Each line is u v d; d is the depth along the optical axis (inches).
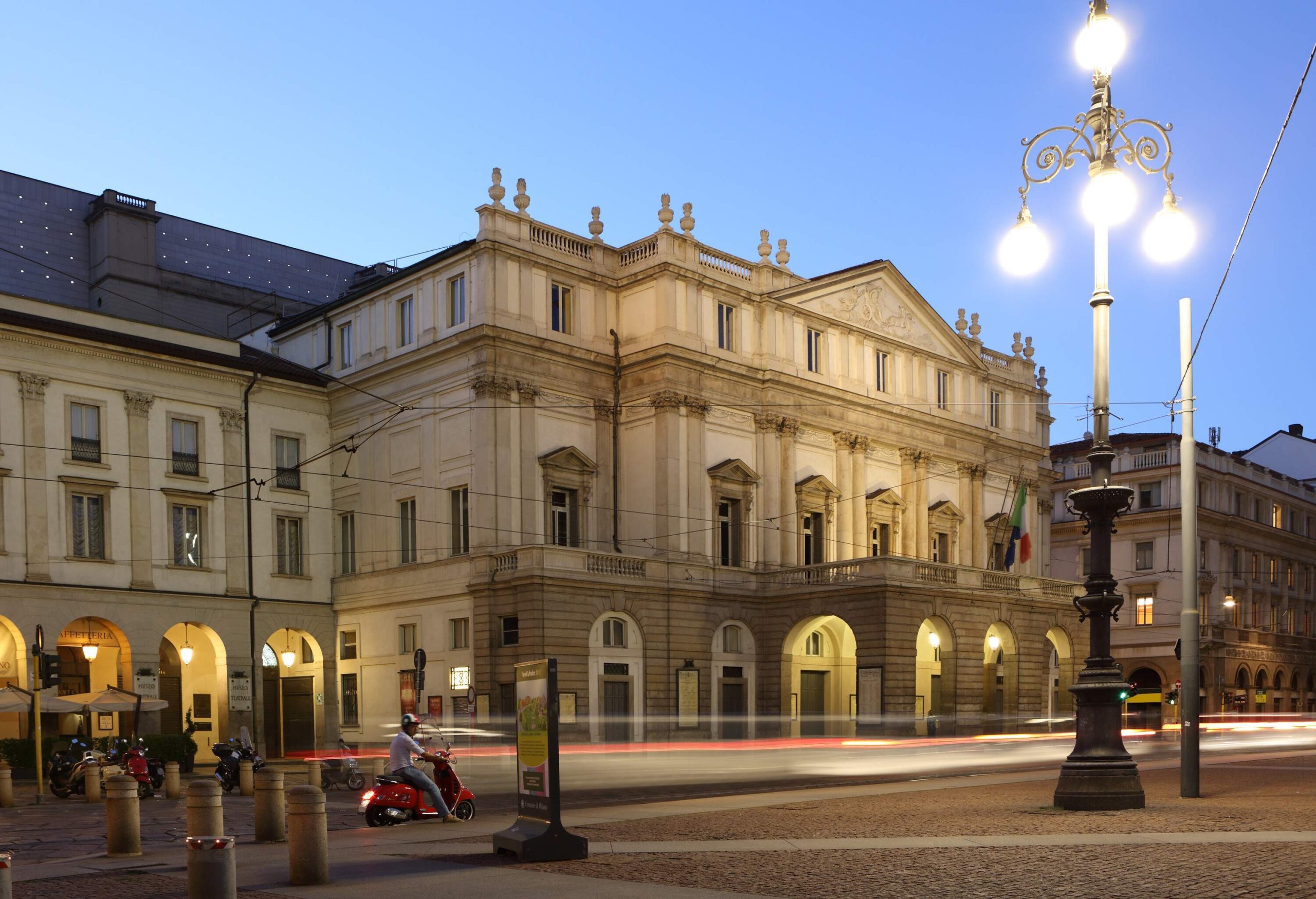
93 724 1782.7
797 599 1962.4
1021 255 818.8
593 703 1728.6
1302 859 580.1
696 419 1941.4
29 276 2364.7
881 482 2245.3
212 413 1919.3
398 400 1948.8
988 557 2465.6
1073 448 3459.6
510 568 1731.1
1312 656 3597.4
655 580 1827.0
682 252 1964.8
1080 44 802.2
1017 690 2121.1
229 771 1366.9
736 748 1728.6
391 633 1921.8
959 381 2438.5
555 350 1873.8
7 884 381.1
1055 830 722.2
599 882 553.6
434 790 871.1
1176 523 3088.1
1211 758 1697.8
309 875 564.7
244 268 2701.8
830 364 2169.0
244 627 1910.7
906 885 527.2
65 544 1727.4
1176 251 790.5
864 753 1695.4
